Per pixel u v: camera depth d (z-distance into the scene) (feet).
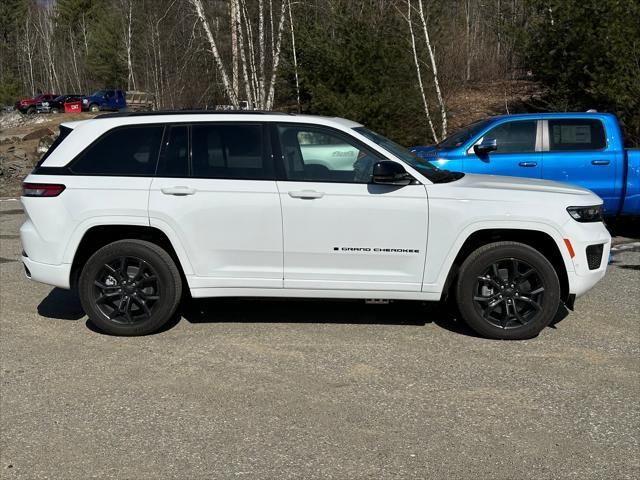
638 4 49.73
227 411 14.05
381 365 16.40
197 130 18.42
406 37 62.08
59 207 18.31
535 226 17.62
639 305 21.21
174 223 18.03
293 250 17.95
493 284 17.93
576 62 54.95
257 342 18.11
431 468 11.76
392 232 17.75
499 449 12.41
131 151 18.53
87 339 18.60
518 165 29.86
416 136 59.62
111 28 188.85
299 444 12.64
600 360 16.67
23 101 173.47
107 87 204.85
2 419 13.84
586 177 29.91
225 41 83.05
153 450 12.50
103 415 13.96
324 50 60.54
